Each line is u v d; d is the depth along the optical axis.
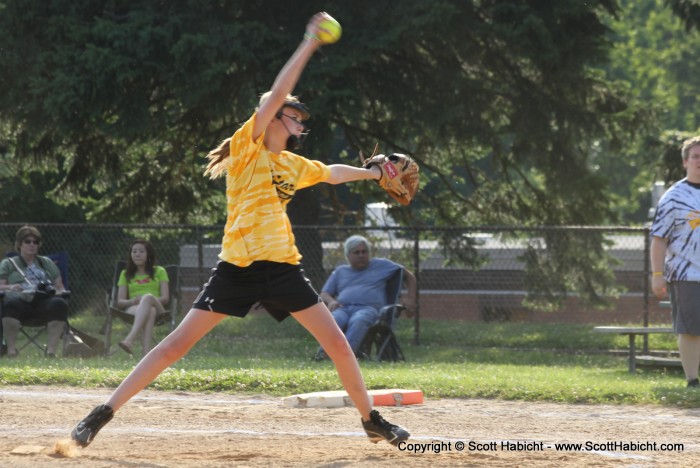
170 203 54.00
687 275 23.03
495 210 55.69
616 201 56.09
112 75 41.28
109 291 35.03
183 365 27.28
